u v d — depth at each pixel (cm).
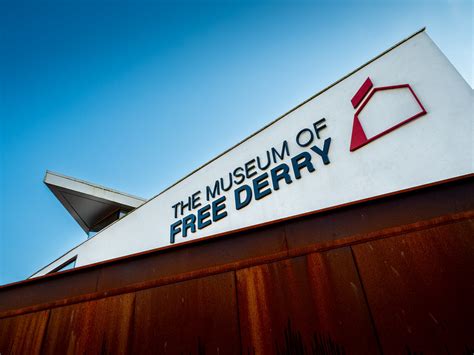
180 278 307
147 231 966
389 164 557
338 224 288
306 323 243
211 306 278
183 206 909
